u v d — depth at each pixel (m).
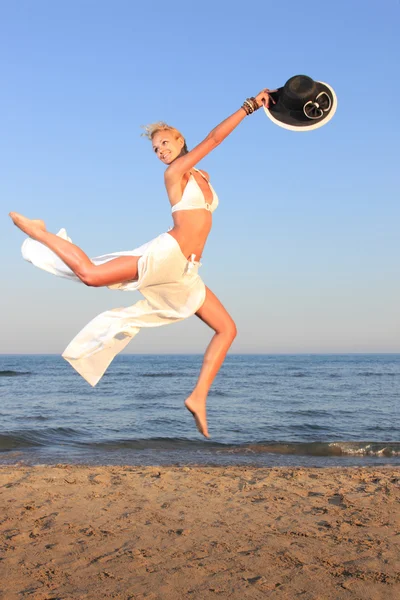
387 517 7.41
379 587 5.20
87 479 9.44
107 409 25.30
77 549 6.09
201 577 5.38
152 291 3.67
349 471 10.73
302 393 34.91
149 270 3.48
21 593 4.97
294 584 5.24
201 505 7.94
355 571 5.55
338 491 8.85
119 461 12.77
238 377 54.00
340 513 7.61
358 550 6.16
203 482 9.37
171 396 31.92
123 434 17.97
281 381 47.50
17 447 14.93
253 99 3.49
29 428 18.42
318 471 10.70
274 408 26.39
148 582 5.24
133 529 6.79
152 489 8.82
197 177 3.74
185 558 5.85
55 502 7.97
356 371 69.06
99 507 7.75
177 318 3.74
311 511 7.70
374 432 19.28
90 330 3.70
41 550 6.05
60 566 5.61
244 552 6.05
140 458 13.21
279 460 13.25
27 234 3.57
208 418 22.58
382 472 10.57
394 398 31.81
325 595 5.02
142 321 3.72
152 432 18.58
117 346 3.73
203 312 3.80
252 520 7.24
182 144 3.72
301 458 13.63
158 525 6.97
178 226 3.54
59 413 23.61
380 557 5.95
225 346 3.79
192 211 3.55
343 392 35.97
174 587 5.14
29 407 25.98
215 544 6.30
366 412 25.14
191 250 3.57
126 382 44.28
